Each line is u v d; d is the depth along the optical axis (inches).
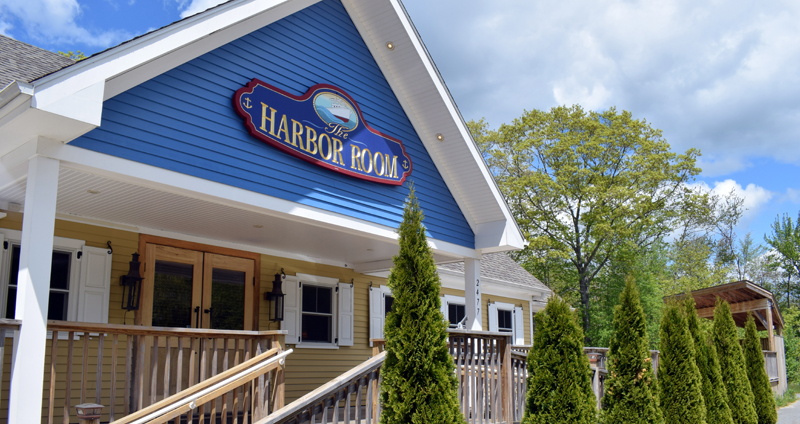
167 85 240.5
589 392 284.0
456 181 388.8
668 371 390.0
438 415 211.9
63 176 241.4
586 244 1332.4
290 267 426.3
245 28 277.0
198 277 367.2
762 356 569.3
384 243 388.5
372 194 330.0
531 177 1269.7
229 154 258.5
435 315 223.8
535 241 1267.2
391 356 223.5
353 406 353.1
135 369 231.9
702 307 914.7
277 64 291.4
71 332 212.7
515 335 693.3
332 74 322.0
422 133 377.4
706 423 400.8
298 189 287.4
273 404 257.4
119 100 222.8
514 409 315.3
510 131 1381.6
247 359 268.4
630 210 1241.4
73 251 314.5
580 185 1295.5
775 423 556.7
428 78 355.6
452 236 382.3
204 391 225.1
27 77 282.2
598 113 1362.0
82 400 212.5
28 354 186.4
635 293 342.0
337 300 458.9
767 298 799.7
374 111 345.7
